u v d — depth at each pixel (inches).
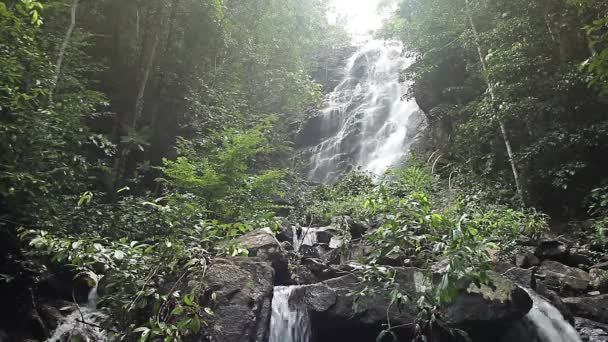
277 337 196.5
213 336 159.0
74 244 159.3
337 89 877.2
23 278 221.8
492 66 398.3
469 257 163.9
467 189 428.8
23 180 211.3
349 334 212.1
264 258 230.2
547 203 392.8
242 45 618.2
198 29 556.1
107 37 512.7
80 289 254.8
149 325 154.5
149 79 528.1
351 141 716.7
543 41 395.5
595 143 354.9
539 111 375.6
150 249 174.2
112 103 499.5
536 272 283.7
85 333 213.6
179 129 523.8
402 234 182.4
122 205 313.0
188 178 320.5
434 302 165.0
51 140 233.5
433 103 588.7
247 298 173.0
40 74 268.8
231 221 311.1
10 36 255.9
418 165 486.3
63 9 375.9
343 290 210.8
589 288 271.4
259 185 351.9
